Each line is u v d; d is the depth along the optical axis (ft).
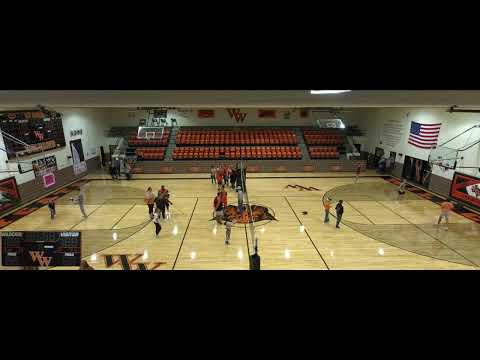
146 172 64.28
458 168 45.96
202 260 28.68
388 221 38.37
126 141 71.67
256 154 68.33
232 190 51.60
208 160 65.51
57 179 53.83
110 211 41.88
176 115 75.46
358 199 47.24
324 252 30.27
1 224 37.52
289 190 51.78
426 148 53.01
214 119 75.97
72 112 58.54
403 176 59.57
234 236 33.88
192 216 39.81
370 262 28.40
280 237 33.60
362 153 75.77
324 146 72.38
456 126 46.75
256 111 75.97
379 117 67.82
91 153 65.46
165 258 29.04
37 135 49.11
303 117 76.54
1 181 41.47
